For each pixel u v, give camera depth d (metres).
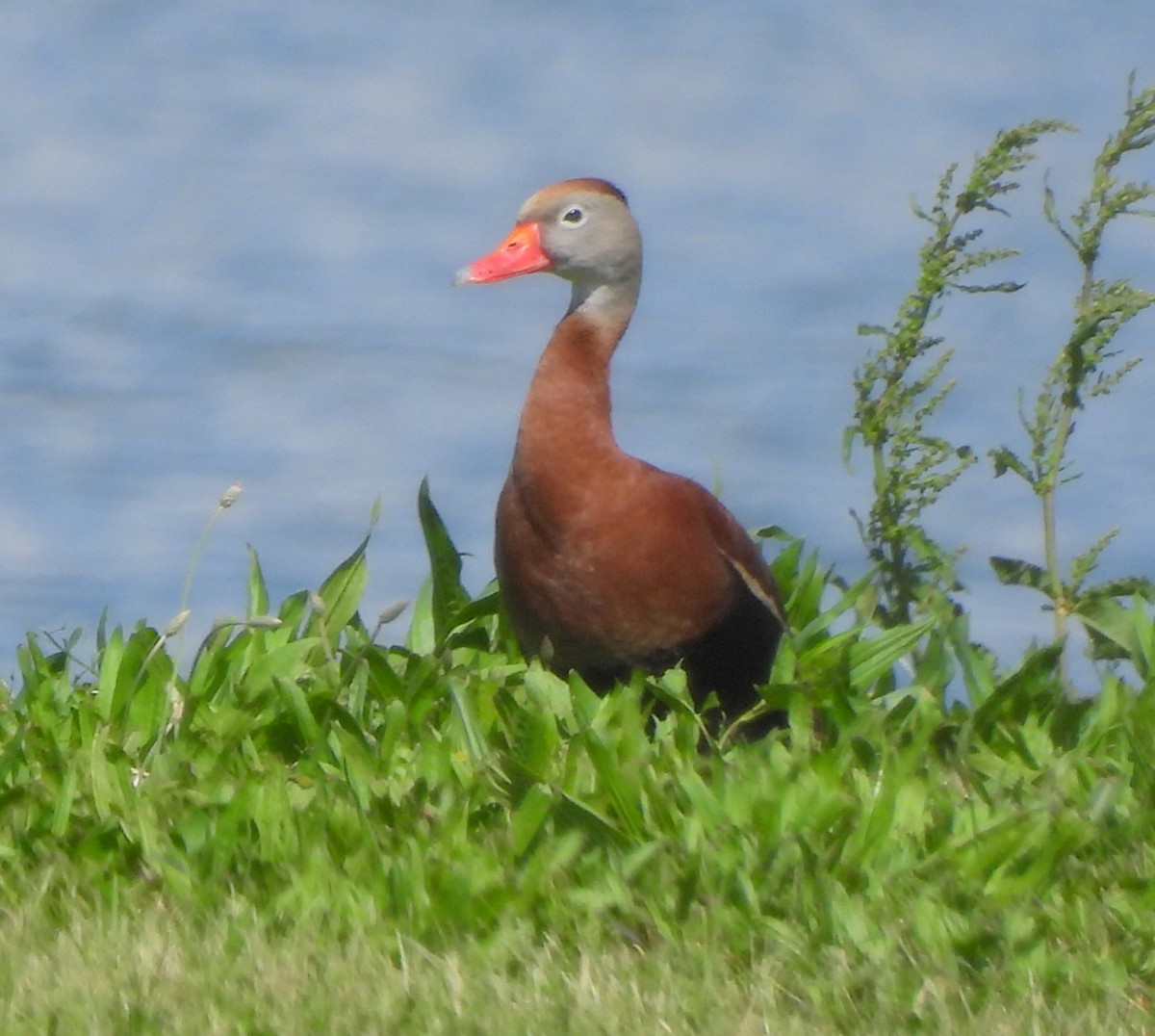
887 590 11.93
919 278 11.73
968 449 11.86
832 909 8.36
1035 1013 7.78
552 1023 7.62
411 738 10.22
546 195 11.59
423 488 12.07
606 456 11.00
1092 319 11.40
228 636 11.05
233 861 8.88
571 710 10.47
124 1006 7.70
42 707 10.17
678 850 8.76
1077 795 9.56
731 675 11.34
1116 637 11.58
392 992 7.84
